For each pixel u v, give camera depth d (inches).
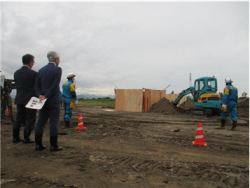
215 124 382.0
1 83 297.3
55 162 142.3
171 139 228.8
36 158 150.6
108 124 332.5
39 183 109.2
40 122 170.9
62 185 107.0
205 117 518.6
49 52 173.0
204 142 219.5
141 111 676.7
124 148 184.1
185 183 113.2
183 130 295.7
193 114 593.3
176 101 706.8
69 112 291.1
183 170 132.2
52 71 164.4
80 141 208.4
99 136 235.6
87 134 245.8
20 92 192.7
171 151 178.5
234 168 139.7
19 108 195.6
